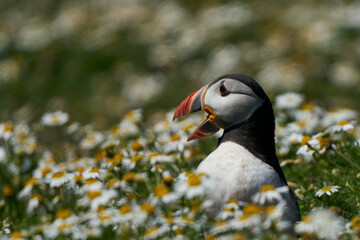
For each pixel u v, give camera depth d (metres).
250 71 19.03
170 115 10.91
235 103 7.26
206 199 6.96
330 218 6.32
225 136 7.35
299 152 8.84
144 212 6.96
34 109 19.58
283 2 22.88
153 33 22.06
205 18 21.69
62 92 20.53
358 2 21.88
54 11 25.80
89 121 18.72
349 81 18.03
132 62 21.38
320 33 19.86
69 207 9.14
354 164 8.78
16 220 9.58
